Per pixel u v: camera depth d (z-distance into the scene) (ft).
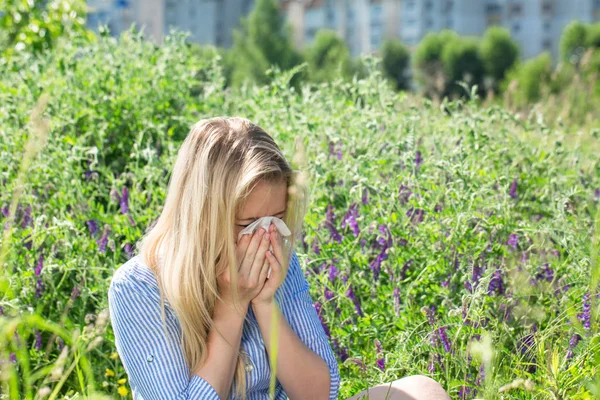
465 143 14.79
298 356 7.85
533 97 62.80
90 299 11.89
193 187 7.36
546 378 8.34
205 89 18.94
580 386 8.02
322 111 16.81
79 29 21.25
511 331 10.15
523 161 15.30
